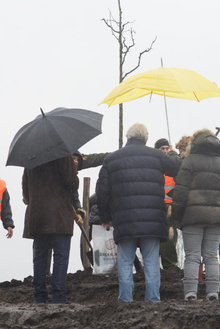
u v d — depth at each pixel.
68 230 7.77
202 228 7.76
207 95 9.37
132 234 7.43
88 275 10.71
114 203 7.59
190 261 7.70
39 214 7.76
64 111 8.10
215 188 7.72
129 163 7.57
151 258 7.53
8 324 6.84
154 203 7.52
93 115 8.17
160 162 7.66
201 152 7.82
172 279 9.84
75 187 7.88
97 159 9.75
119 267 7.59
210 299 7.56
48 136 7.69
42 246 7.93
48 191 7.81
